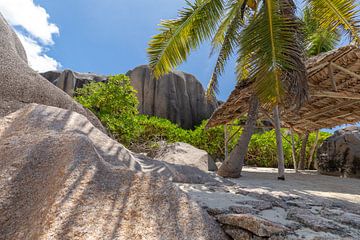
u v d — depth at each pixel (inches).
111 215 85.7
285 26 212.2
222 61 301.6
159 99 823.1
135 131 407.5
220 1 283.7
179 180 191.0
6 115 172.9
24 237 80.0
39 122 151.4
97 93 408.2
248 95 331.0
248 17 319.6
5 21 251.6
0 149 123.3
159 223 87.0
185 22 282.2
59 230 75.0
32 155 114.5
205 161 348.8
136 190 100.9
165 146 395.2
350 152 415.8
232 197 133.2
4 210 89.7
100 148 149.8
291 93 203.5
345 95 290.4
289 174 378.0
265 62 204.2
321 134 626.2
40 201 93.1
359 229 87.1
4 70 193.3
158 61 289.9
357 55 233.1
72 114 173.9
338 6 247.4
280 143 278.2
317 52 517.7
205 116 884.0
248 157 622.5
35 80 208.5
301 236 78.7
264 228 81.7
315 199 144.7
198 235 86.1
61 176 99.6
